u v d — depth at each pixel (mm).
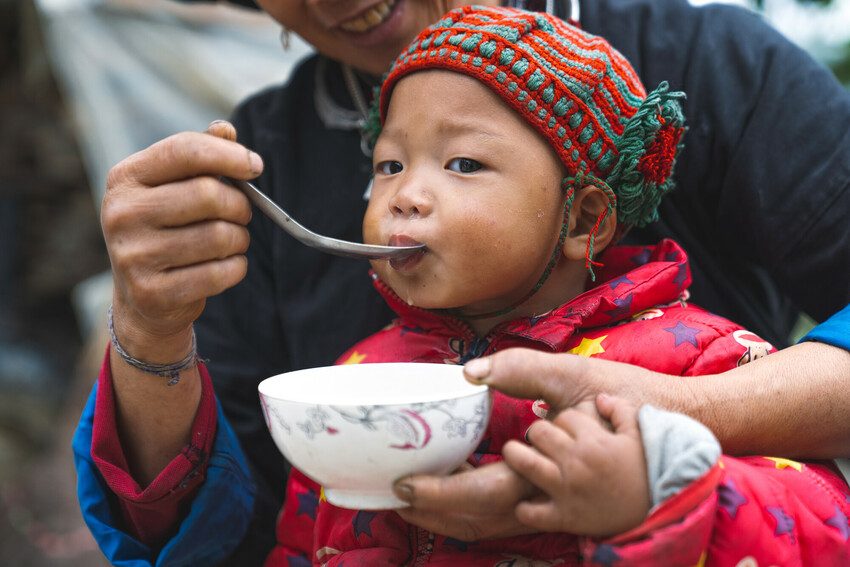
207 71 3170
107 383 1124
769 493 936
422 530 1073
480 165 1084
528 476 839
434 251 1061
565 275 1195
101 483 1208
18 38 5039
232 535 1246
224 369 1463
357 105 1534
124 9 3537
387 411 847
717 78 1385
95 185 3240
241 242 984
